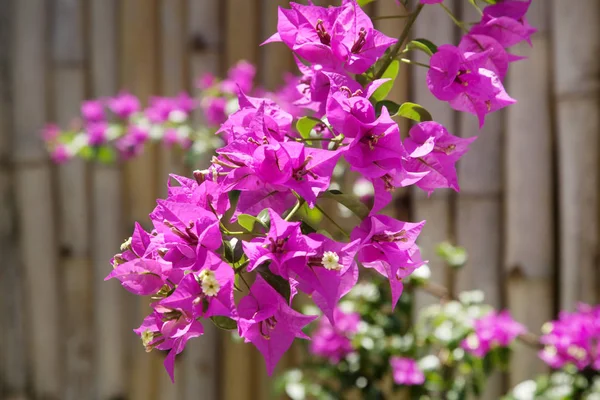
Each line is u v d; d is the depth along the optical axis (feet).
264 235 2.48
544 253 5.48
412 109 2.64
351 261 2.40
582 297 5.38
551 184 5.47
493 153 5.55
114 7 6.44
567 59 5.35
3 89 6.60
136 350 6.52
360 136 2.45
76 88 6.50
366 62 2.59
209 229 2.40
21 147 6.58
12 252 6.66
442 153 2.61
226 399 6.36
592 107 5.31
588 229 5.35
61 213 6.58
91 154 5.67
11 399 6.71
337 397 4.92
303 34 2.61
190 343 6.41
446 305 4.71
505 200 5.55
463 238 5.62
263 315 2.41
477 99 2.64
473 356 4.47
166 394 6.47
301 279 2.40
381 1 5.52
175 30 6.35
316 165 2.43
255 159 2.42
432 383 4.76
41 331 6.66
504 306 5.59
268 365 2.42
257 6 6.16
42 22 6.52
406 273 2.55
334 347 4.68
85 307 6.60
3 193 6.64
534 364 5.52
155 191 6.41
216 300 2.36
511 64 5.49
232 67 6.23
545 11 5.41
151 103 6.06
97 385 6.61
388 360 4.78
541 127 5.44
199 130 5.90
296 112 4.93
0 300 6.67
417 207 5.70
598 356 4.17
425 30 5.53
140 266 2.42
